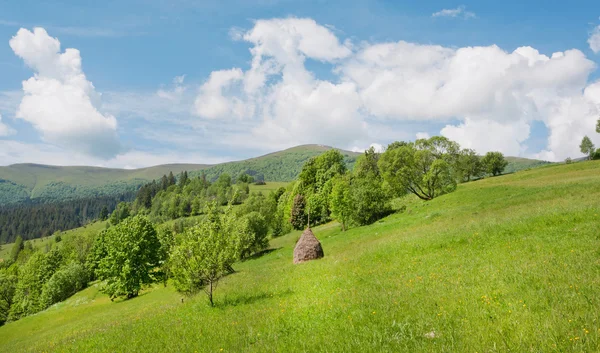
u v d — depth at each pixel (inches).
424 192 2659.9
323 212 3452.3
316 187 3922.2
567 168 2662.4
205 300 802.8
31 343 1200.8
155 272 2166.6
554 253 547.2
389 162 2691.9
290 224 3619.6
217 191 7450.8
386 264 805.2
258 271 1309.1
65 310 2116.1
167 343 473.1
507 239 768.3
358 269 796.0
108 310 1716.3
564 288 367.9
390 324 361.7
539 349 247.0
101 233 2792.8
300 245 1250.6
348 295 540.4
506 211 1142.3
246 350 371.2
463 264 621.3
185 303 863.1
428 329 331.9
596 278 382.3
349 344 322.7
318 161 4018.2
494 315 336.8
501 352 251.9
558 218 820.6
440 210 1743.4
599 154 3801.7
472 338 288.2
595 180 1481.3
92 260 3134.8
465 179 4918.8
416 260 770.8
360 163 3843.5
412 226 1469.0
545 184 1793.8
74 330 1147.9
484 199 1825.8
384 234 1478.8
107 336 623.8
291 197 3826.3
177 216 6801.2
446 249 829.8
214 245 733.9
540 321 297.9
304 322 443.2
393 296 485.4
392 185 2635.3
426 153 2608.3
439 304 406.6
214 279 769.6
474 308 369.7
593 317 280.8
